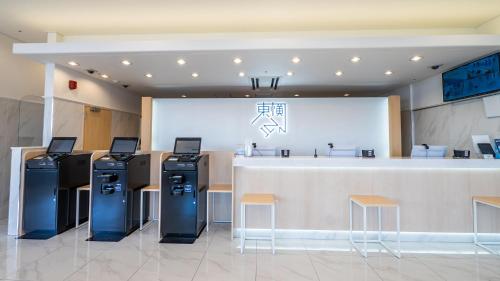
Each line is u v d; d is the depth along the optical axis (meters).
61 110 5.21
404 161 3.83
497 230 3.83
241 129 6.86
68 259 3.21
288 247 3.64
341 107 6.89
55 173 4.08
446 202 3.88
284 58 4.64
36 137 5.91
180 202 3.98
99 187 4.04
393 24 4.69
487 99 4.69
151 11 4.26
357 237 3.95
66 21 4.61
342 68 5.28
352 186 3.96
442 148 4.23
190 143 4.32
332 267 3.05
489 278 2.80
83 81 5.79
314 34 4.95
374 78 6.15
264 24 4.72
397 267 3.05
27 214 4.06
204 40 4.21
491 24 4.48
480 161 3.79
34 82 5.88
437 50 4.23
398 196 3.92
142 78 6.16
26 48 4.32
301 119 6.88
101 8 4.16
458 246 3.69
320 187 3.99
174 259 3.23
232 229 3.95
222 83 6.66
